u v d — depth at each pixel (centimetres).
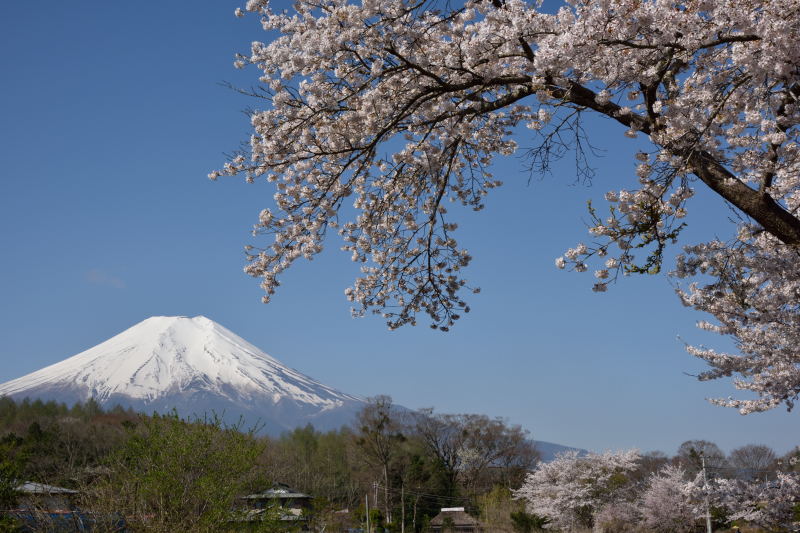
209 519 1228
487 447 6638
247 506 1368
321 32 743
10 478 1343
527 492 3869
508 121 913
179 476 1252
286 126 770
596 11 574
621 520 3288
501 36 666
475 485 6581
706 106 621
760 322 873
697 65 627
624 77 599
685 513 2836
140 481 1243
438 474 6166
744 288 766
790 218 589
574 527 3503
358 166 866
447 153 824
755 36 554
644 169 631
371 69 726
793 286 813
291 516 1484
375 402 6047
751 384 1119
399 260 971
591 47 583
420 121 819
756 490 1622
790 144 698
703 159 617
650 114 623
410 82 741
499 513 4556
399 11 717
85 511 1210
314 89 739
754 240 780
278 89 765
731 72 610
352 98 762
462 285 962
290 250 830
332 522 3438
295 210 836
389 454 5956
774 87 634
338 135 800
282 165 787
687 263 727
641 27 573
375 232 932
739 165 666
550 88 652
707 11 564
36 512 1219
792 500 1577
